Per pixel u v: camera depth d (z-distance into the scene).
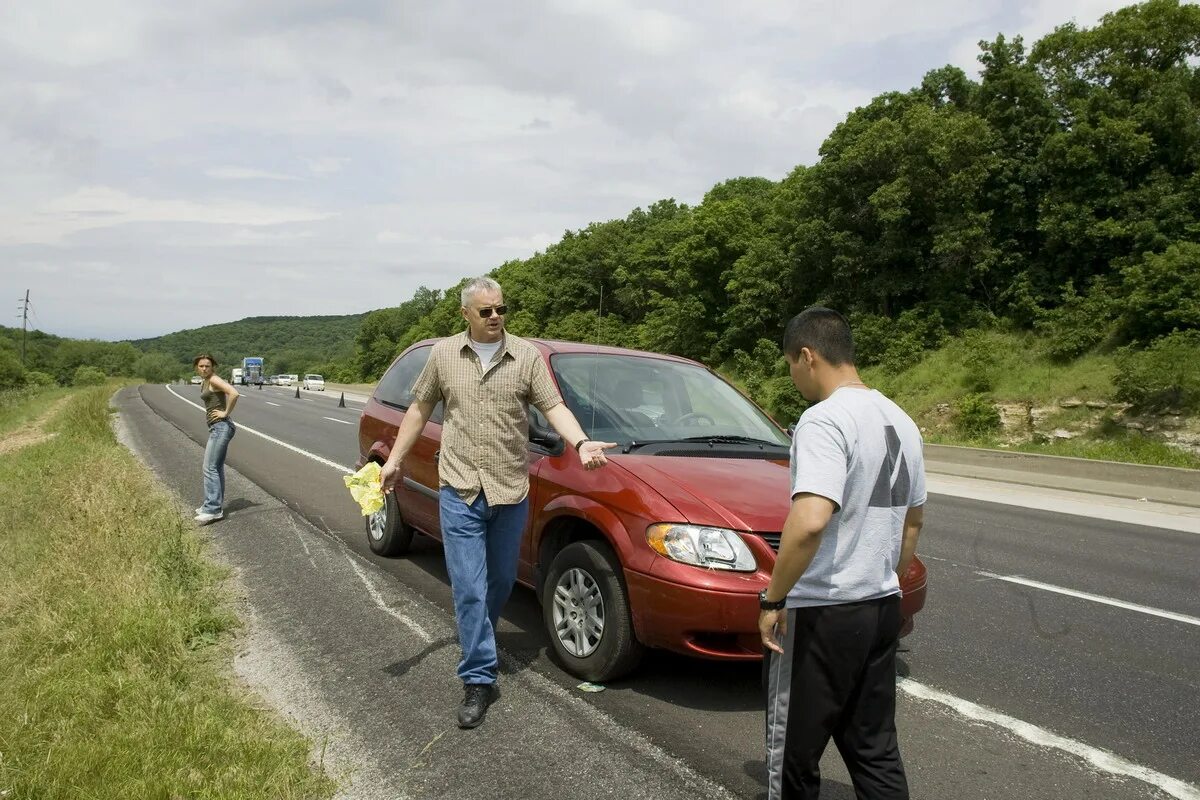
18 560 6.23
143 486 8.93
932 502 11.51
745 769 3.26
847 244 32.75
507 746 3.42
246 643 4.64
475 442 3.76
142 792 2.79
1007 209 30.75
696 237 44.09
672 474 4.03
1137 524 10.02
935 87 34.00
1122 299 24.06
